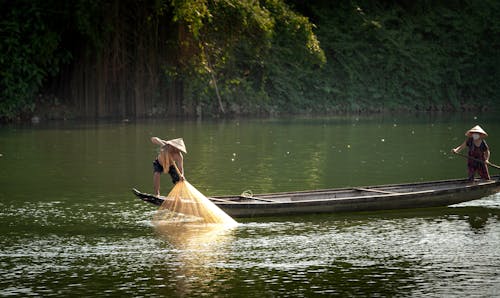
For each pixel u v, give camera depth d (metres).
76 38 70.62
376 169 40.19
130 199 31.47
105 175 37.38
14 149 47.00
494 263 22.03
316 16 90.75
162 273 21.00
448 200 29.95
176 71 74.44
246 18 69.69
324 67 88.44
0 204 30.28
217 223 26.80
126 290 19.53
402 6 96.75
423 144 52.09
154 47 72.31
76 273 20.97
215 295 19.19
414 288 19.80
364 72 90.88
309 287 19.86
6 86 67.31
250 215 27.78
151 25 71.56
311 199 30.20
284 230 26.06
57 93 72.44
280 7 75.31
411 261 22.27
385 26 93.38
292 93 84.88
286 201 28.41
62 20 68.19
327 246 23.94
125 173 38.00
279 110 84.12
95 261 22.14
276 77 84.06
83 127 62.09
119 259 22.36
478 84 97.06
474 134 31.97
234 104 80.44
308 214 28.38
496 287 19.86
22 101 67.75
